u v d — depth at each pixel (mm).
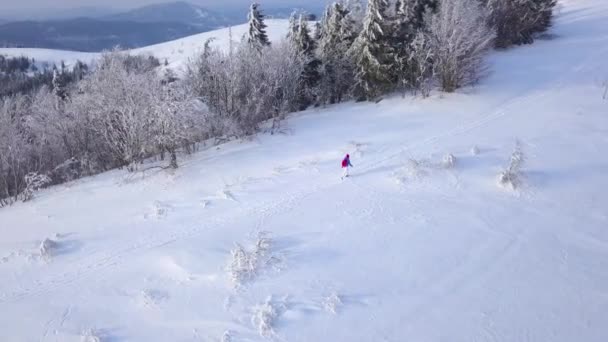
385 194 18484
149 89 24969
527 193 17938
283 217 17312
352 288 13492
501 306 12688
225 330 12180
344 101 34562
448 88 28938
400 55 30297
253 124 27172
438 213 17016
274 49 32812
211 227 16984
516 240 15398
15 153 24109
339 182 19703
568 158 19906
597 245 15086
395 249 15148
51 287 14258
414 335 11852
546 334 11781
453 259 14602
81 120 27062
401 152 21781
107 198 20031
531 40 42125
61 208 19484
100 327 12516
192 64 32250
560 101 25922
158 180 21172
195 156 24078
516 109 25469
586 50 37156
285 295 13273
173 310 12945
